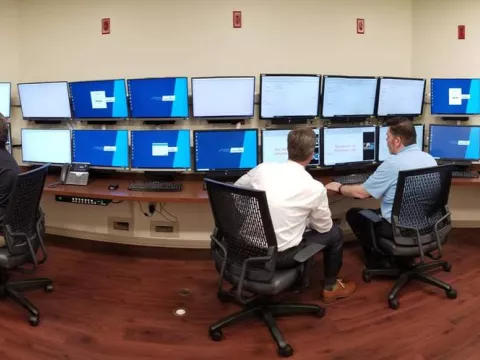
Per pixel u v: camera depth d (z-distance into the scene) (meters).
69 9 3.15
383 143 3.13
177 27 3.04
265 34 3.06
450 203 3.57
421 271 2.58
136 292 2.52
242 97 2.86
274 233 1.72
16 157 3.40
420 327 2.08
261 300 2.11
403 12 3.26
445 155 3.18
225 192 1.75
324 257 2.28
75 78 3.21
